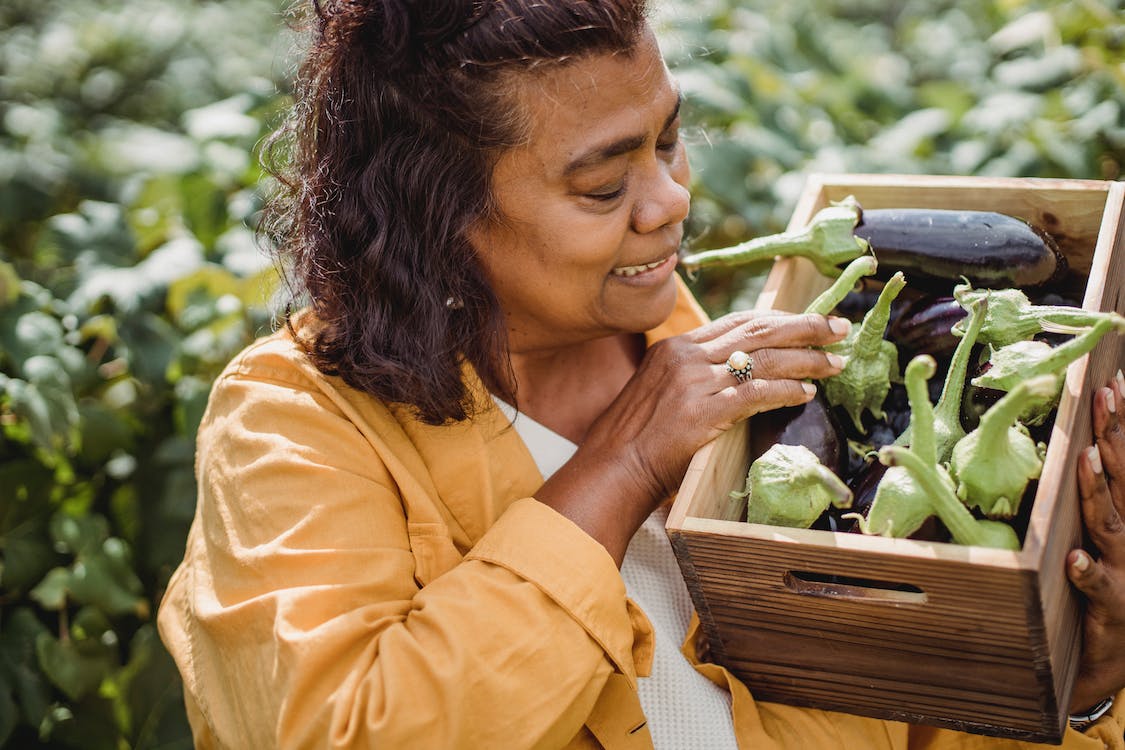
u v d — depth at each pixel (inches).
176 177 75.8
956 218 44.7
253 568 39.3
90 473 67.8
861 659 37.6
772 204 75.9
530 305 42.5
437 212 40.6
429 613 37.1
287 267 47.6
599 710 40.0
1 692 62.9
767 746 40.7
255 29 139.5
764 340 40.9
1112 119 68.4
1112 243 41.1
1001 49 78.1
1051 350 37.2
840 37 113.3
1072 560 35.4
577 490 40.2
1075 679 39.3
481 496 42.4
